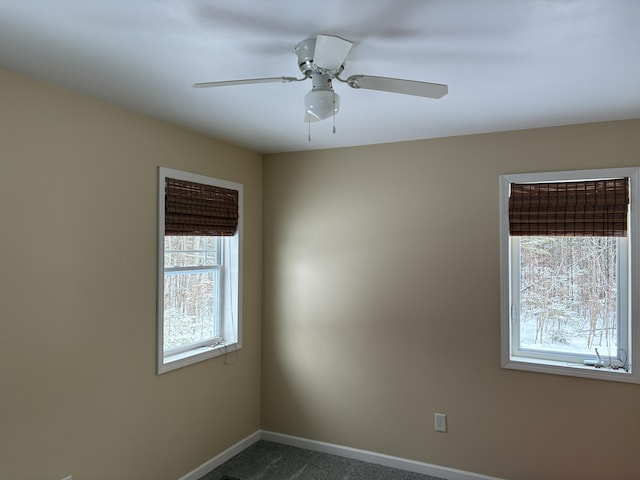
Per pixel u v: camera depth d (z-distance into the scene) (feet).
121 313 8.82
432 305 11.15
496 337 10.51
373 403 11.73
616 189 9.61
